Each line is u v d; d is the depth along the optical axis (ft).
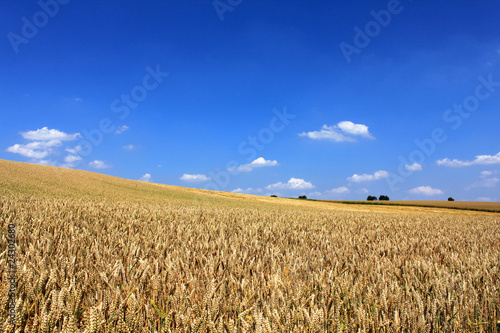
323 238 22.53
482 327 7.62
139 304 7.64
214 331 6.28
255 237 21.12
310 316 7.15
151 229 24.07
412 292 9.26
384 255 17.02
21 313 6.77
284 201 191.31
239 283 9.44
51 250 13.52
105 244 16.44
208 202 125.59
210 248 16.16
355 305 7.89
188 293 8.34
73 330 5.89
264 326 6.26
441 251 19.19
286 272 11.09
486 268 13.37
